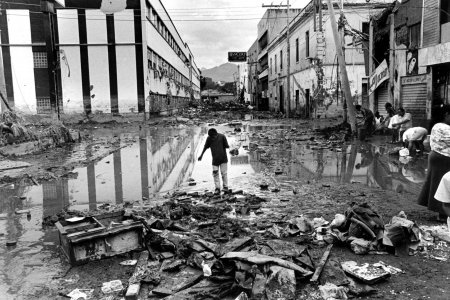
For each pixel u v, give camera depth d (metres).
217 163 8.55
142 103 33.69
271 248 4.88
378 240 5.13
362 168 11.05
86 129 28.55
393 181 9.30
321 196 8.03
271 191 8.61
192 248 5.07
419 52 16.69
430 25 16.12
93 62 32.91
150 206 7.69
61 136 18.69
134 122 33.22
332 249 5.19
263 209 7.19
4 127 15.92
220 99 131.75
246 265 4.36
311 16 31.33
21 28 32.44
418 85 17.17
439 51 15.12
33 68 32.94
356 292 4.03
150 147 17.42
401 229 5.07
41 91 33.22
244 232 5.84
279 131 23.50
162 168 12.09
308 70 33.12
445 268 4.60
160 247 5.30
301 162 12.43
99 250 5.10
